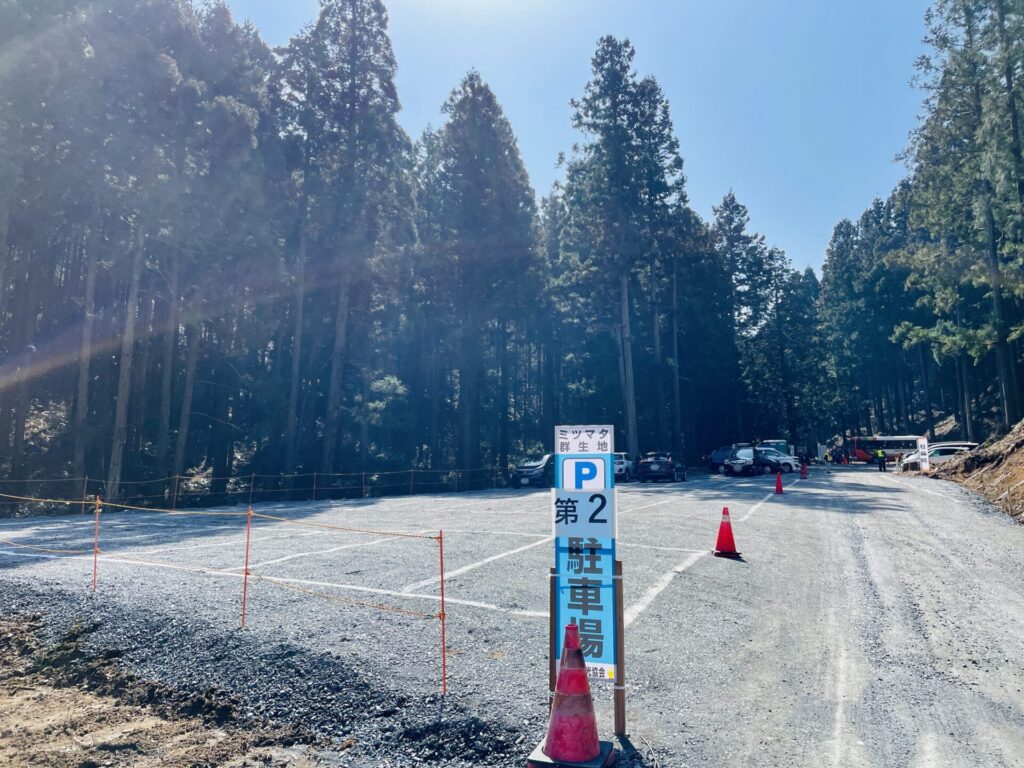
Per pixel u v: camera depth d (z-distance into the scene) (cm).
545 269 4516
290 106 3825
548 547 1173
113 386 3709
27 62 2341
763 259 6819
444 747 481
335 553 1109
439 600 803
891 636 721
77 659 698
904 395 8612
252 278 3472
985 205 3453
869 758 448
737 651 656
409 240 3997
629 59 4506
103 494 2777
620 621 482
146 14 3050
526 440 5903
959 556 1210
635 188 4462
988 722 509
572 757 421
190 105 2881
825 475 4031
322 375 4259
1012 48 2967
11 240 3161
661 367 5297
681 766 434
